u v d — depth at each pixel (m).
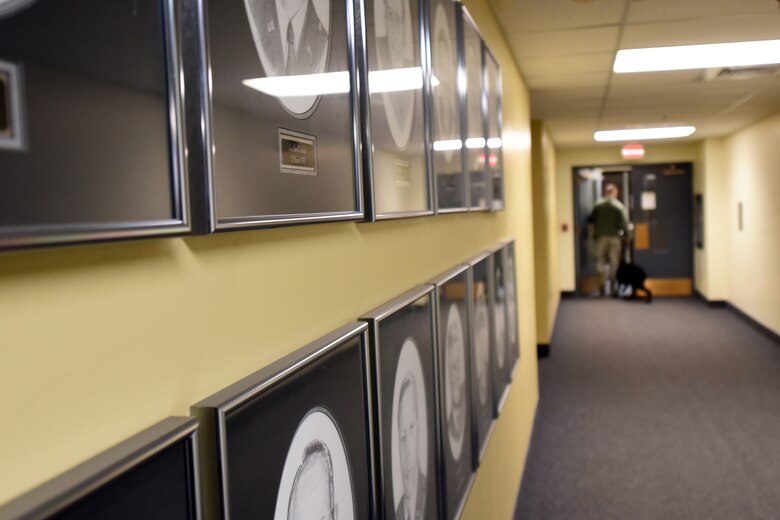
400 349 0.96
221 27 0.49
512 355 2.48
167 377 0.44
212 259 0.50
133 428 0.41
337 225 0.77
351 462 0.75
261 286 0.58
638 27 2.48
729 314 6.68
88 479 0.34
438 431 1.19
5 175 0.29
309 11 0.66
